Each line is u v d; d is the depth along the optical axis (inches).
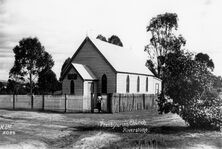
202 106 749.9
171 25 2787.9
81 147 567.5
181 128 775.1
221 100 753.6
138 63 2001.7
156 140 606.5
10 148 506.6
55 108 1375.5
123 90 1601.9
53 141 617.0
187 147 550.3
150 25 2851.9
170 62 779.4
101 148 557.3
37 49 2306.8
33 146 547.5
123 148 551.5
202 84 747.4
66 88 1513.3
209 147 554.6
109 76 1541.6
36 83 2262.6
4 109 1407.5
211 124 737.0
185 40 2780.5
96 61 1587.1
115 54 1775.3
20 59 2282.2
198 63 775.7
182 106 761.0
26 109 1412.4
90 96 1354.6
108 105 1274.6
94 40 1665.8
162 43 2778.1
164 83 799.1
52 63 2375.7
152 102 1624.0
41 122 898.7
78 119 1004.6
